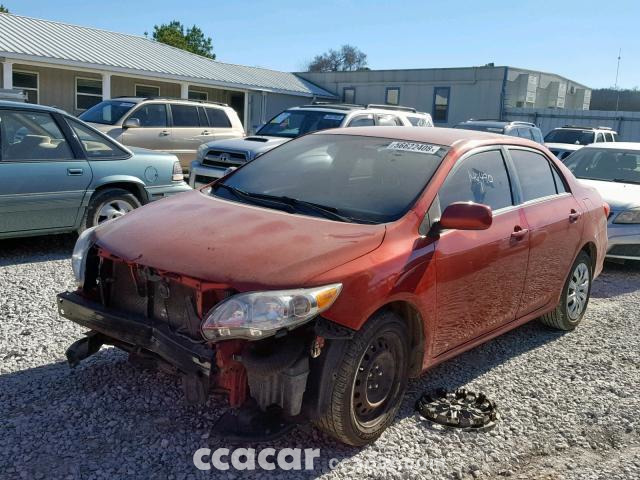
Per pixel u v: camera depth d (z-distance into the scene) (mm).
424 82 30516
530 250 4723
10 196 6660
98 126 12953
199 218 3824
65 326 4961
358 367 3354
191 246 3453
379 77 31844
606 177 9586
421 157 4305
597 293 7293
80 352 3859
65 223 7188
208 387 3150
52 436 3443
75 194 7172
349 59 89000
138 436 3488
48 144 7047
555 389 4508
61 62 19375
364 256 3428
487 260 4234
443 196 4070
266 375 3113
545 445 3750
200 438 3506
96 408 3748
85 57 20375
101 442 3418
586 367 4934
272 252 3330
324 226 3686
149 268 3410
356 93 32656
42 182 6887
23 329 4852
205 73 25031
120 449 3365
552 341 5500
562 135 20844
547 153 5434
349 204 3980
